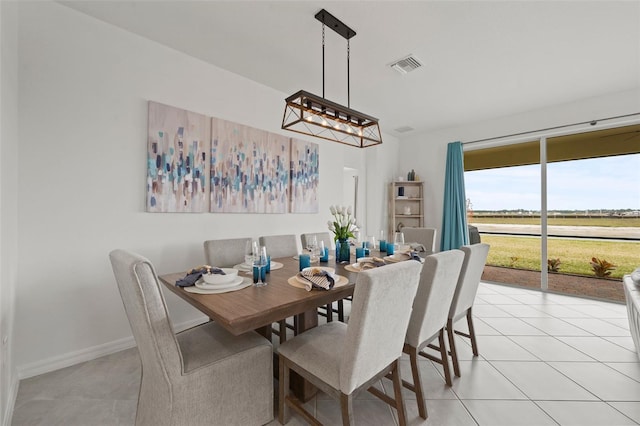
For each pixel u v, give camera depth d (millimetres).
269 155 3314
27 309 1885
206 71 2803
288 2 2006
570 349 2312
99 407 1586
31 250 1902
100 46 2189
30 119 1896
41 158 1938
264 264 1615
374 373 1269
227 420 1331
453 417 1536
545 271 3967
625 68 2877
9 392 1563
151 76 2449
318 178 3930
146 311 1115
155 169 2438
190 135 2654
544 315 3074
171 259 2562
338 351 1335
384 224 5281
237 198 3002
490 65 2838
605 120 3480
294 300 1323
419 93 3512
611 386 1819
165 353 1159
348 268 1997
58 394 1697
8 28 1578
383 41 2451
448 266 1613
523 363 2100
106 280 2205
